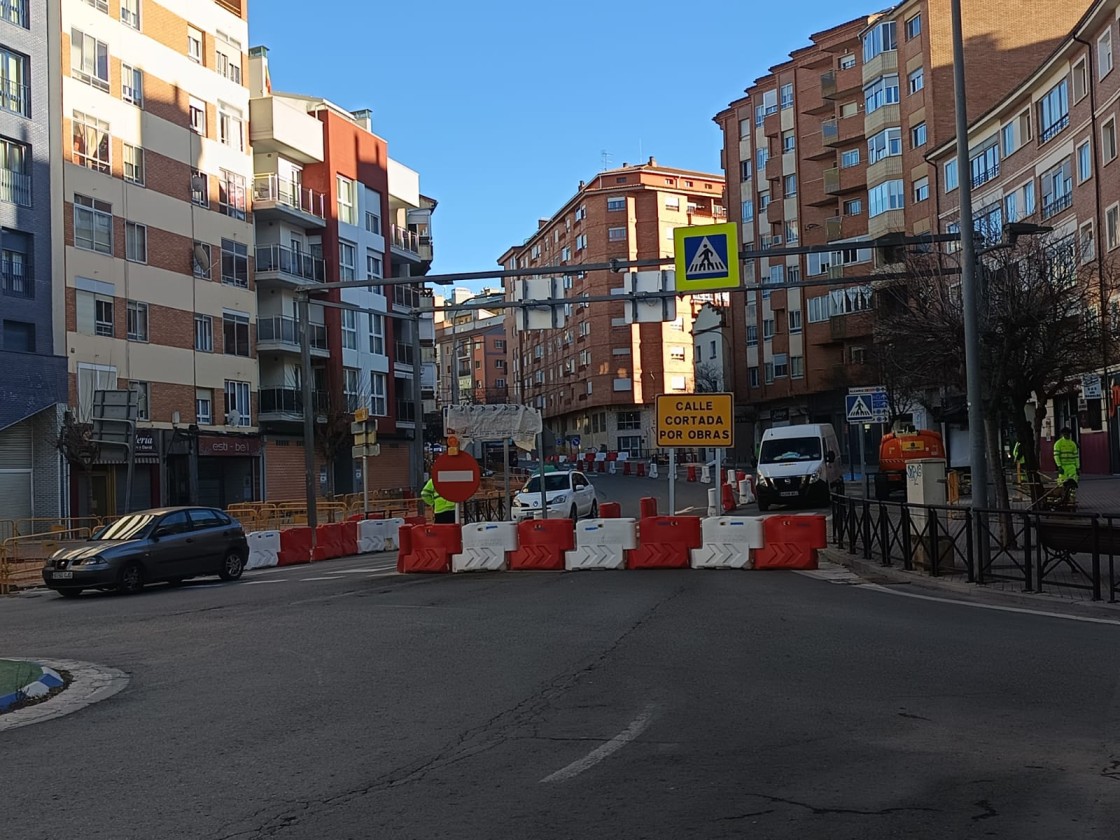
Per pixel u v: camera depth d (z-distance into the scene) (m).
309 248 50.25
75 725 7.68
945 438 37.66
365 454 30.23
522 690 8.30
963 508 14.38
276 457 46.25
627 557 18.45
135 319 38.06
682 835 4.85
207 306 41.84
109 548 18.45
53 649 11.62
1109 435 36.38
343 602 14.82
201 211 41.88
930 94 51.03
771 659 9.34
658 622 11.75
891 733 6.71
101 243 36.72
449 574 19.06
